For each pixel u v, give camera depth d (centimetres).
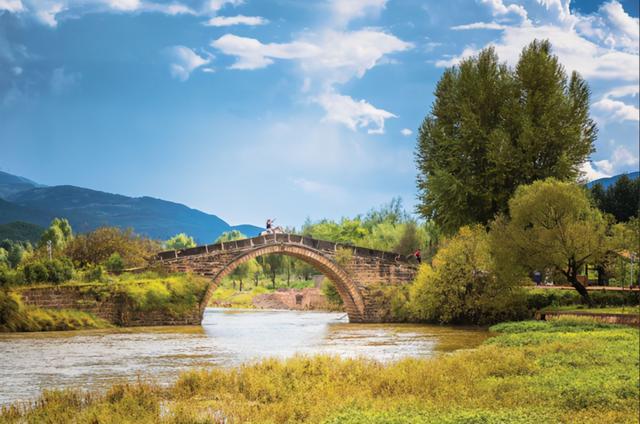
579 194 5447
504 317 5753
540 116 6581
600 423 1714
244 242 6612
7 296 5181
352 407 1888
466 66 6931
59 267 5878
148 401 1983
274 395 2130
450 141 6750
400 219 13162
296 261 13838
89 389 2439
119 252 7194
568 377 2369
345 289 6894
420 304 6112
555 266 5444
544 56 6712
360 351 3781
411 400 1997
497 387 2212
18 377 2780
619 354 2933
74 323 5450
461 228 5972
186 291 6175
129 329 5588
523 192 5672
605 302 5444
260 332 5338
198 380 2342
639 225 5094
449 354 3341
